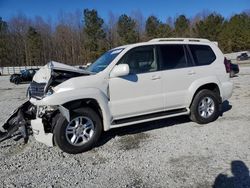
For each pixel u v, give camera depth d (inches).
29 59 3127.5
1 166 194.2
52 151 217.8
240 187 151.9
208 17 3253.0
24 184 167.9
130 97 230.1
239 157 189.2
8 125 235.1
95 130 216.1
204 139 227.5
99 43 2817.4
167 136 239.5
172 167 179.6
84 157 204.5
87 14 2812.5
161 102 244.7
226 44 3142.2
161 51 248.4
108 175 174.2
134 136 243.9
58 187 162.7
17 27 3267.7
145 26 3233.3
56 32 3388.3
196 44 270.2
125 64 220.2
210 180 160.7
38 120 206.2
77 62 3240.7
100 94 215.2
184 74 254.7
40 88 212.1
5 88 856.9
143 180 165.2
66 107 208.4
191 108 264.2
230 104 358.9
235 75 799.7
